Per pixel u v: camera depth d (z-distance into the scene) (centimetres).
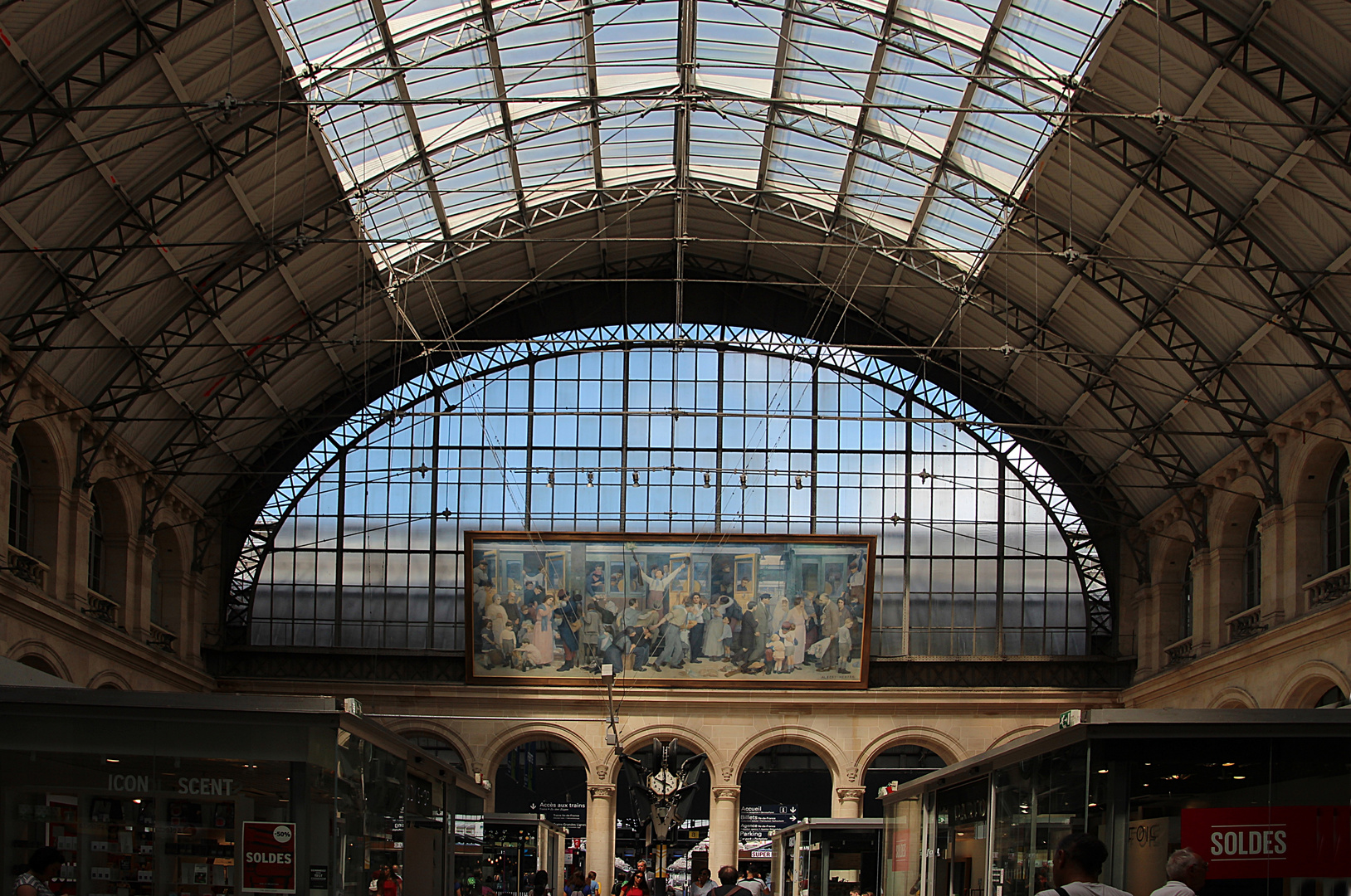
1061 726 1784
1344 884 1664
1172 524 4659
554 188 4353
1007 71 3169
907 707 4938
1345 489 3544
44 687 1798
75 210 3083
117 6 2641
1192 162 3206
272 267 3606
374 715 4919
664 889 2400
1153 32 2919
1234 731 1705
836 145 3978
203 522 4812
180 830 1770
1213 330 3741
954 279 4425
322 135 3472
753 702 4938
